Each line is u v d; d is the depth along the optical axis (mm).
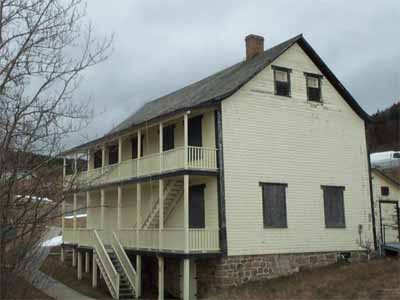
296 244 22297
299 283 18844
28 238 8062
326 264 22922
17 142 7832
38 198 7922
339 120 24969
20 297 8625
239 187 21266
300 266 22188
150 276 25297
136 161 23953
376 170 27938
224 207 20703
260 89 22672
